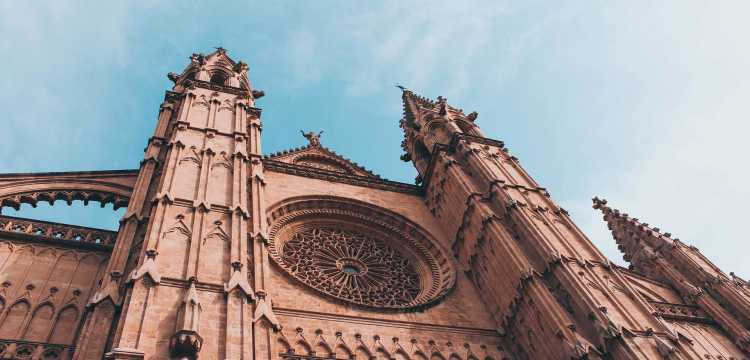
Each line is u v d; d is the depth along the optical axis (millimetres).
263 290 25734
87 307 22938
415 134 54281
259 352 22297
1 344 22875
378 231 41250
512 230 36375
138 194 32094
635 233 45938
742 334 35125
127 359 19281
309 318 29438
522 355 31297
